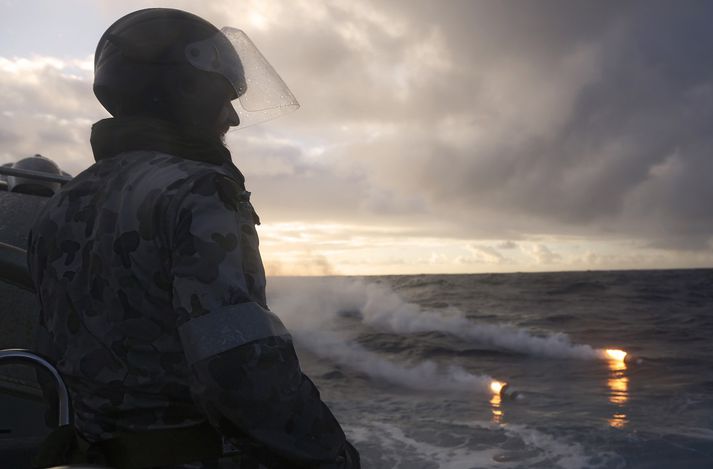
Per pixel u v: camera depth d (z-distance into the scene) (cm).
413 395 1189
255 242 94
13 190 256
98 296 95
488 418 919
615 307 3444
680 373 1329
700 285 5181
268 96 119
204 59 106
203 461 94
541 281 6600
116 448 94
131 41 103
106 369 95
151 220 90
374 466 686
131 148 102
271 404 85
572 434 784
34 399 243
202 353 82
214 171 92
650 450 697
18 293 255
